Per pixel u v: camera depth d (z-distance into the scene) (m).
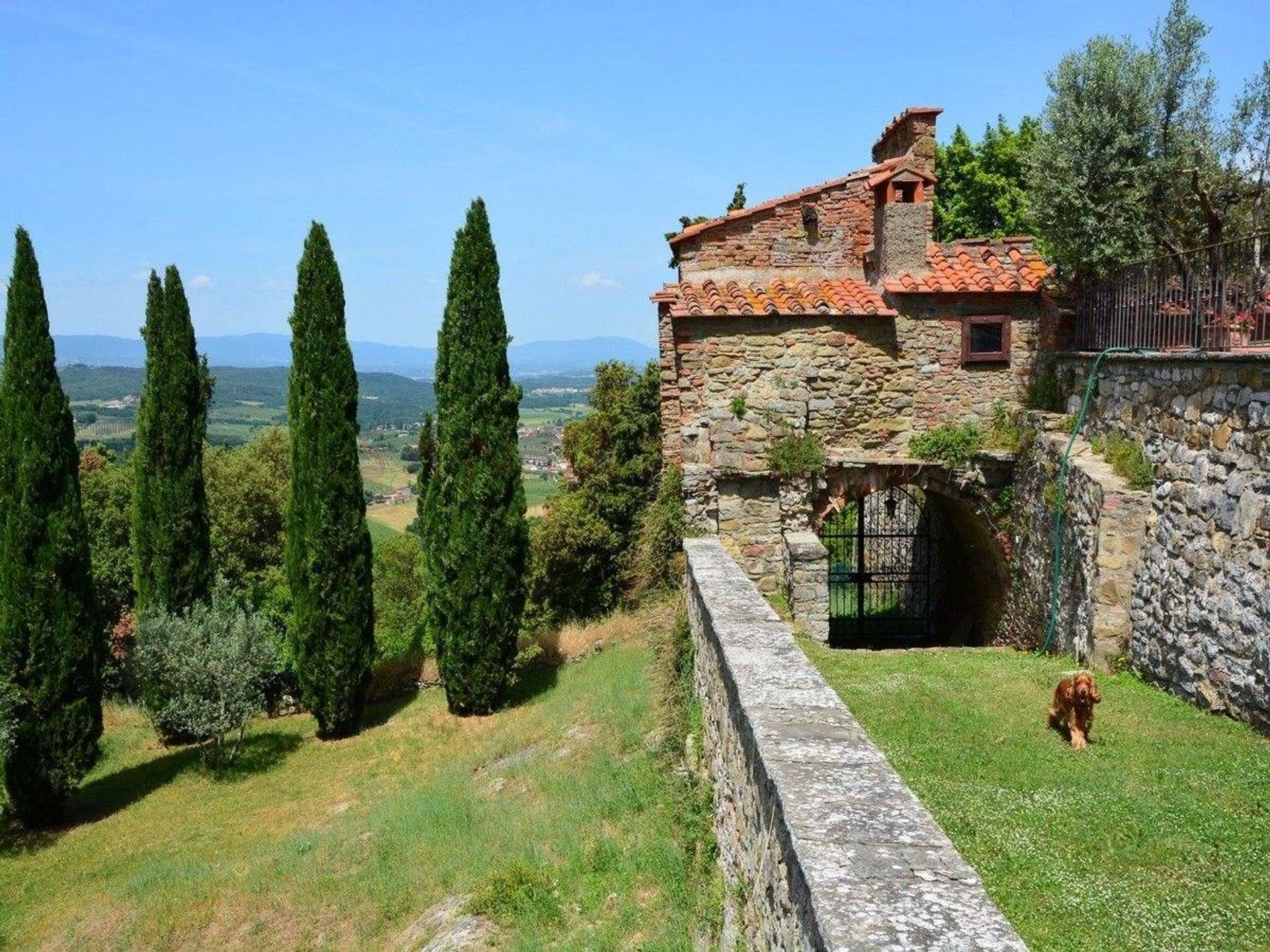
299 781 17.41
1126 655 9.94
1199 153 12.24
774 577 13.61
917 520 18.73
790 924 3.66
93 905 12.65
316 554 19.34
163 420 20.80
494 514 18.70
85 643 16.98
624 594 24.78
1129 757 7.34
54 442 16.67
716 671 6.89
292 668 23.97
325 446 19.41
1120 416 10.70
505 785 12.72
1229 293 9.05
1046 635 11.68
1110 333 11.59
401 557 37.88
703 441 13.73
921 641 18.06
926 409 13.81
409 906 10.03
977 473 13.70
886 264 13.95
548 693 19.31
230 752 19.53
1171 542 9.17
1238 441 8.11
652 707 12.19
